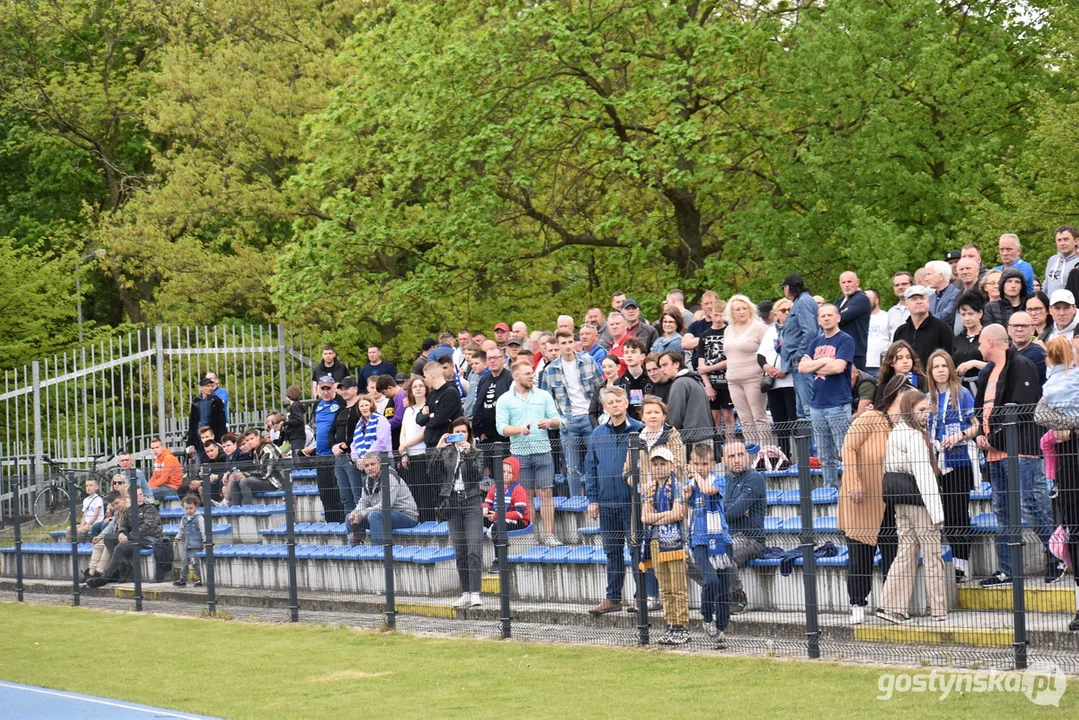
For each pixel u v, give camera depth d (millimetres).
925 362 20641
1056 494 14070
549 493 19484
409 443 24766
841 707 12945
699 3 42812
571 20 39656
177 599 26828
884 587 15422
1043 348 17797
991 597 15055
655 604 18297
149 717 15328
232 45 53312
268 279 45281
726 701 13648
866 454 15438
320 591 23844
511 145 39312
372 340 48000
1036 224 35625
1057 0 40062
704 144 40656
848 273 23266
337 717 14469
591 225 44656
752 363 24234
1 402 38812
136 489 27031
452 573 20875
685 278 42438
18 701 16891
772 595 16938
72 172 60156
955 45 39312
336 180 45188
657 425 17562
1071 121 35000
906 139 37906
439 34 43469
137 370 38594
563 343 24500
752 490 16953
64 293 49062
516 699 14750
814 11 41125
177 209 50688
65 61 60250
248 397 38719
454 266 43562
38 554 30812
